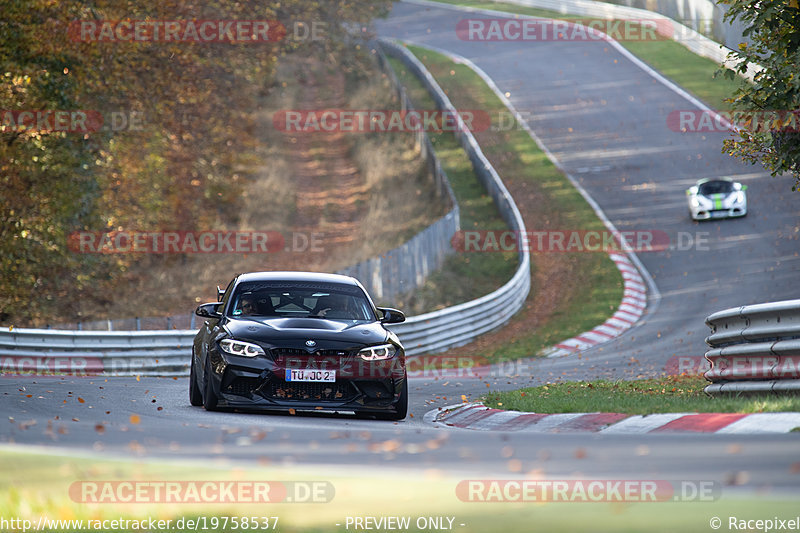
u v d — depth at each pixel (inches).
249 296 1523.1
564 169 6382.9
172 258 4972.9
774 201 5300.2
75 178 3730.3
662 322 3750.0
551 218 5442.9
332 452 831.1
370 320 1503.4
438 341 3528.5
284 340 1354.6
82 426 1059.9
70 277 4128.9
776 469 659.4
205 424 1136.8
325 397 1350.9
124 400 1561.3
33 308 3914.9
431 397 2011.6
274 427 1106.7
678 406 1272.1
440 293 4202.8
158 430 1024.9
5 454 784.9
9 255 3602.4
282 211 6077.8
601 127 7283.5
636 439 951.0
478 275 4534.9
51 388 1731.1
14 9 3321.9
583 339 3577.8
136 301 4242.1
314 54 6131.9
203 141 4800.7
